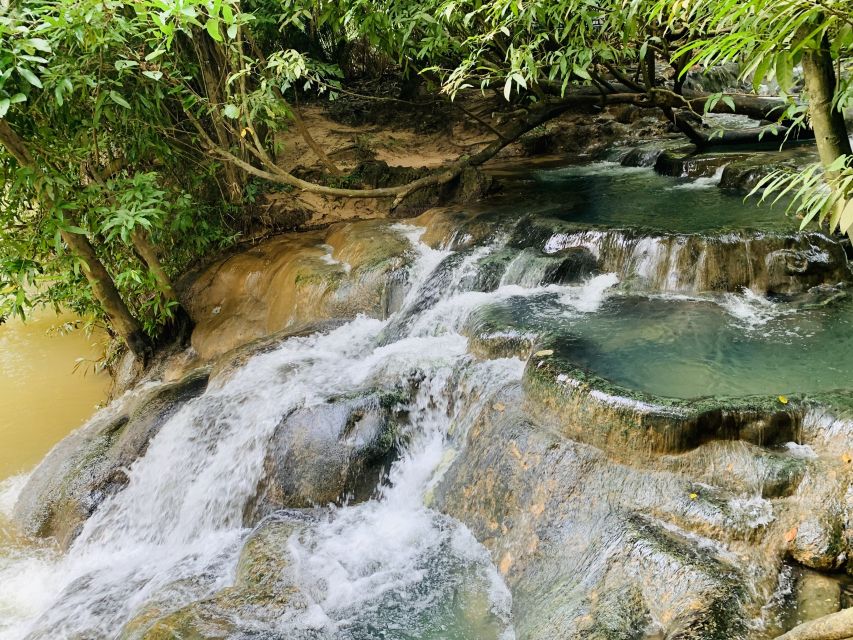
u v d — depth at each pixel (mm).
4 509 6172
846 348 4613
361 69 15219
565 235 6520
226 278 8516
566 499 3916
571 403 4129
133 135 7398
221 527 5340
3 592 5199
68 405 7930
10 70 5094
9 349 9445
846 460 3391
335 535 4668
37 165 6238
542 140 11633
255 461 5379
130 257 7961
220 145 8961
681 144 9867
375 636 3756
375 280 7105
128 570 5082
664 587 3227
